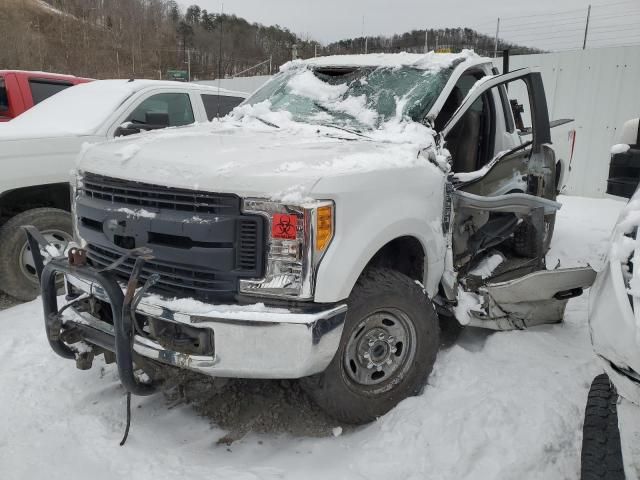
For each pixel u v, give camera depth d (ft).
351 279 8.68
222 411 10.29
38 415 9.96
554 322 13.30
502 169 13.19
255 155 9.18
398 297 9.73
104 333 9.14
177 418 10.02
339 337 8.60
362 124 12.20
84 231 10.12
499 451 8.67
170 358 8.45
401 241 10.43
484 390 10.24
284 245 8.29
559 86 29.50
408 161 10.11
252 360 8.20
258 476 8.41
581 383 10.52
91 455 8.81
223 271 8.41
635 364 6.15
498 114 14.38
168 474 8.39
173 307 8.39
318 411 10.37
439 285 11.25
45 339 12.98
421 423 9.38
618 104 27.73
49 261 9.25
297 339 8.12
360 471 8.54
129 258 9.15
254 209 8.29
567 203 27.07
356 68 13.67
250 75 27.58
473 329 13.33
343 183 8.65
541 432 9.04
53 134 15.81
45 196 16.38
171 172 8.68
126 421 9.81
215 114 21.26
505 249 14.61
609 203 27.04
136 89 18.78
